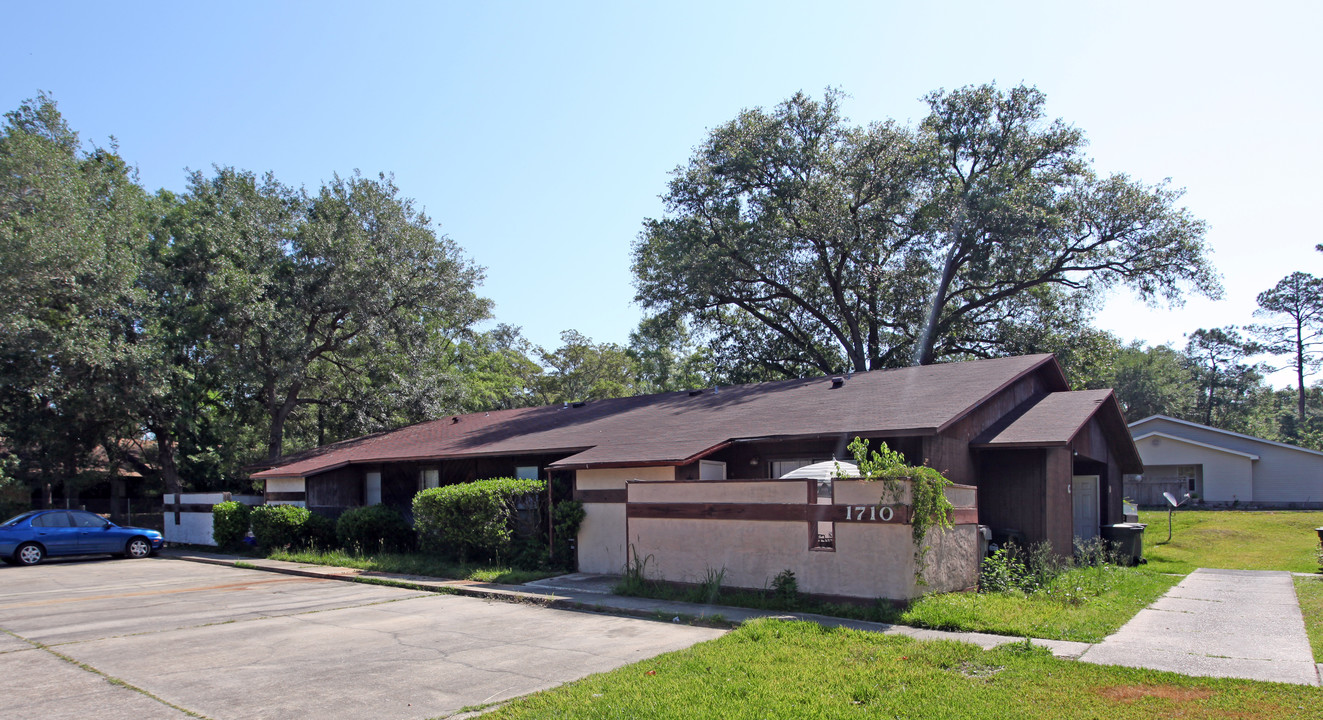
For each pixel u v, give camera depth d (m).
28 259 24.84
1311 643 8.54
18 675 7.74
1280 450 35.91
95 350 25.62
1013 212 30.70
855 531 10.61
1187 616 10.40
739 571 11.55
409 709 6.45
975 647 8.09
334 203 30.61
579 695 6.61
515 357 57.91
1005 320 35.47
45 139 28.69
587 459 15.38
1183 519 29.56
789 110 35.28
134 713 6.46
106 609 11.87
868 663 7.59
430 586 13.59
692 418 18.47
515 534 16.22
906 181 33.31
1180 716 5.93
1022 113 34.16
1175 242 31.09
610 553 14.88
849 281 36.03
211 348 28.67
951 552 11.62
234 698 6.84
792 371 39.03
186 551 23.25
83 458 31.25
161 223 30.92
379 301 30.33
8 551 19.33
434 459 20.62
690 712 6.07
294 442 39.75
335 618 10.81
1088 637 8.71
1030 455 15.38
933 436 13.84
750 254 33.47
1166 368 70.56
